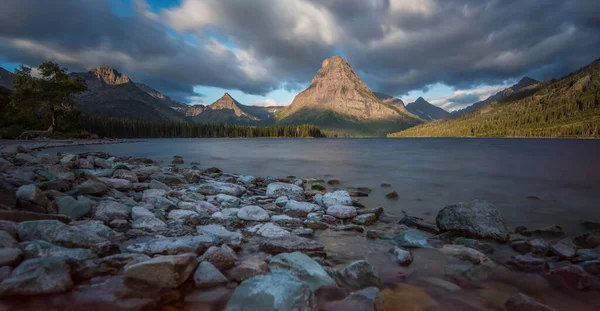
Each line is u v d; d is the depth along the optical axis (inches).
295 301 135.9
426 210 424.8
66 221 247.0
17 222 221.0
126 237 244.1
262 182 619.5
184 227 272.8
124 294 152.3
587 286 183.9
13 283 143.1
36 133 2512.3
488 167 1005.2
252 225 312.5
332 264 216.7
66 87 2810.0
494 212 299.9
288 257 196.4
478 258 224.2
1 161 453.1
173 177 545.3
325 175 820.0
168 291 157.9
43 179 416.5
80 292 151.9
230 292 162.7
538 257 237.5
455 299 167.0
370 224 342.6
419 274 199.0
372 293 164.1
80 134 3080.7
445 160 1317.7
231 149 2271.2
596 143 3358.8
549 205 454.9
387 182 684.1
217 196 432.5
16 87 2657.5
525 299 157.8
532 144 3208.7
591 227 342.6
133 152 1790.1
